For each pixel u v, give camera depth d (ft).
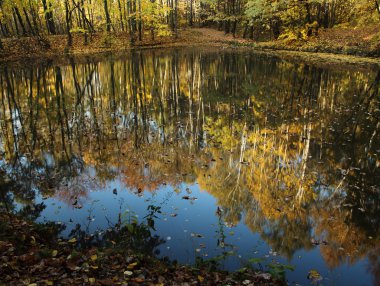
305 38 122.93
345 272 18.65
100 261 16.72
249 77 74.33
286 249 20.48
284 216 24.25
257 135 40.50
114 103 56.03
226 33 169.37
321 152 35.32
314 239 21.65
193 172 31.19
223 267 18.33
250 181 29.37
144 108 52.70
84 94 62.23
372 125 43.27
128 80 74.18
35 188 28.53
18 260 15.60
